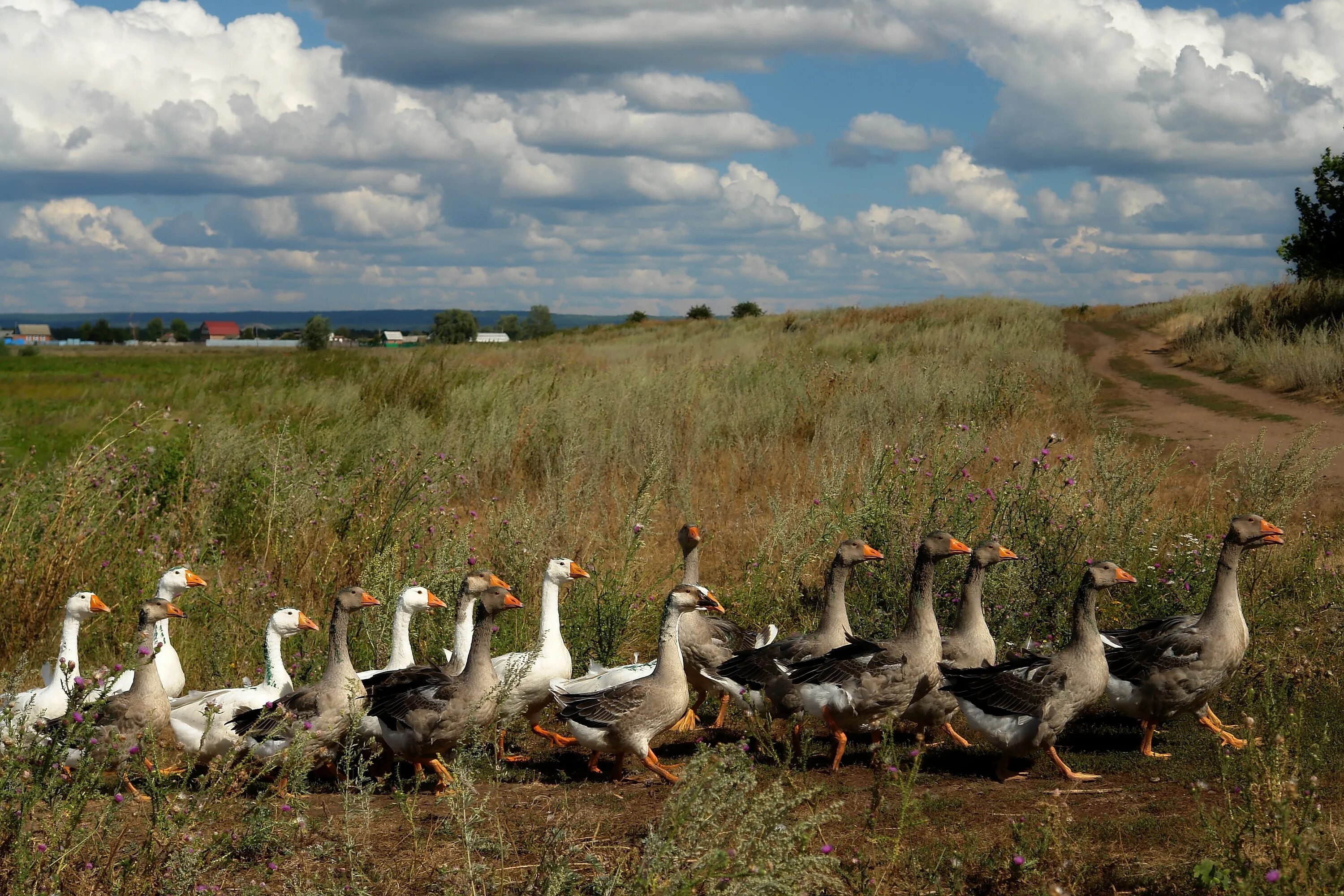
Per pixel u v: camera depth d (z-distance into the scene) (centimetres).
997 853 528
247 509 1234
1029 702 662
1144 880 505
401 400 2100
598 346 4250
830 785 675
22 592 948
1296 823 479
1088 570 680
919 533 977
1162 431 2008
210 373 2825
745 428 1825
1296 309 3228
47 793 527
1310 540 1019
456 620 804
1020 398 1927
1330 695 771
